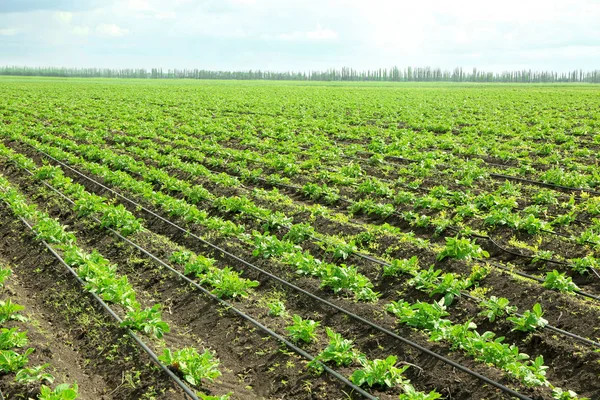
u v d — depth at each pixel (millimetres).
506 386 7566
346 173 19938
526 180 18844
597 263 11398
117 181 19141
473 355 8320
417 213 15422
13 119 34844
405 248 12633
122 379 8445
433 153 22672
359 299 10461
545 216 14867
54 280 11742
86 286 10883
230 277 11094
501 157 22594
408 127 32719
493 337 9203
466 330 8727
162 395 7887
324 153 23516
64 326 10078
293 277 11500
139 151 24500
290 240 13648
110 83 105562
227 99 55719
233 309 10328
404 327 9305
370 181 17922
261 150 25594
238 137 29078
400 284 11031
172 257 12641
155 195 17016
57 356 8969
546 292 10039
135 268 12656
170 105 48062
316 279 11305
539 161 21688
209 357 8500
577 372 8039
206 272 11875
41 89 70625
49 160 24000
